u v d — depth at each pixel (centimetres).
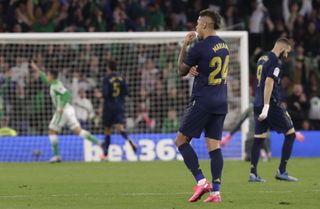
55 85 5216
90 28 6400
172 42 5666
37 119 5972
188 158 2762
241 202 2766
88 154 5456
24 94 5947
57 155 5284
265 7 7031
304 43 6706
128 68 6147
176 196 2992
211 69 2700
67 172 4334
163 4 6850
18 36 5462
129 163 5103
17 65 5972
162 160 5409
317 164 4869
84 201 2842
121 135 5294
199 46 2705
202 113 2719
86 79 6078
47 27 6438
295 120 6091
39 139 5506
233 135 5497
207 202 2747
